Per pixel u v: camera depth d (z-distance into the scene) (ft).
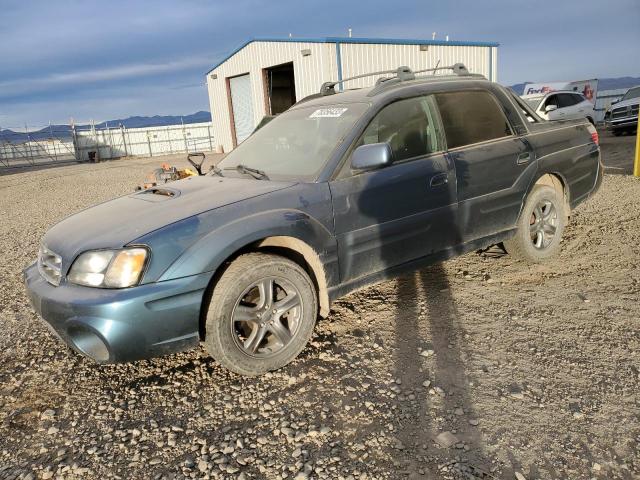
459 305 12.85
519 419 8.21
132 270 8.87
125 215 10.39
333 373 10.01
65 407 9.47
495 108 14.25
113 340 8.77
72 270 9.43
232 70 75.72
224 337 9.49
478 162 13.24
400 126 12.28
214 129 86.89
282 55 62.54
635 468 7.03
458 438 7.84
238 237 9.52
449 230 12.85
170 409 9.18
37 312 9.98
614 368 9.55
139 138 126.31
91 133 122.62
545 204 15.25
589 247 17.03
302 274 10.27
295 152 12.28
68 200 42.45
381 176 11.50
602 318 11.64
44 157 129.80
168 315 9.00
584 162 16.31
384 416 8.52
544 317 11.89
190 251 9.16
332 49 54.85
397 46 58.90
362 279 11.50
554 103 55.06
